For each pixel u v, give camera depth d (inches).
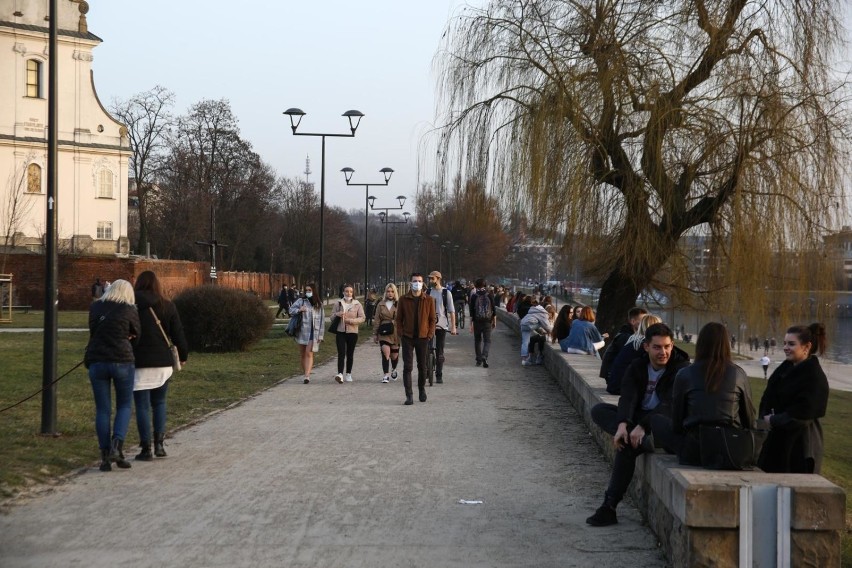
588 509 303.6
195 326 969.5
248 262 3307.1
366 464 374.9
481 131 815.1
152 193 3097.9
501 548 255.6
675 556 232.7
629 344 389.4
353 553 248.1
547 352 818.2
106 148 2568.9
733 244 727.1
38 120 2422.5
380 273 4899.1
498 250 3171.8
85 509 295.1
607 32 766.5
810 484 210.4
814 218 720.3
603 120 748.0
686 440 252.1
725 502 210.8
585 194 743.7
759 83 730.8
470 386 692.1
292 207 3489.2
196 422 491.8
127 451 401.4
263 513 290.7
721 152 732.7
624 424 286.2
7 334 1268.5
